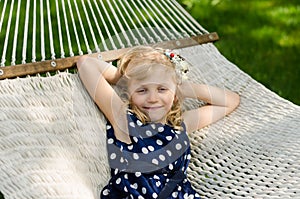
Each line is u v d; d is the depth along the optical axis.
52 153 2.34
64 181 2.20
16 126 2.34
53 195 2.10
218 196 2.60
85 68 2.72
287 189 2.47
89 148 2.58
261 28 5.57
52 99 2.57
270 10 5.91
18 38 4.70
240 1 6.01
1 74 2.52
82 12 5.02
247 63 5.01
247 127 2.85
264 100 2.96
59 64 2.71
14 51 2.64
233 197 2.55
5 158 2.17
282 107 2.91
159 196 2.59
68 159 2.40
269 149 2.70
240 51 5.16
